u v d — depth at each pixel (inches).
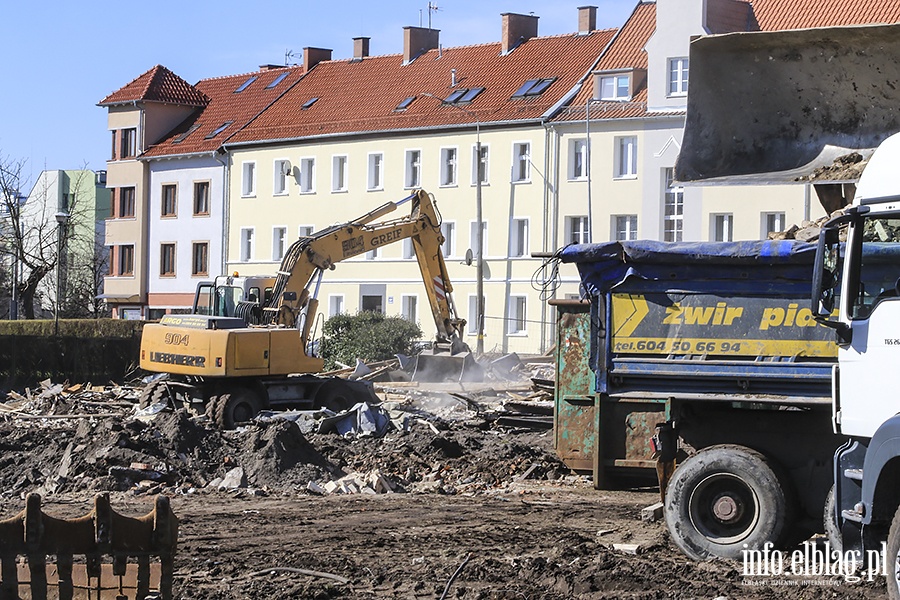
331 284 4259.4
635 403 887.1
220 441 1384.1
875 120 1007.6
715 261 861.2
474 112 3892.7
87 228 5949.8
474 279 3858.3
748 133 1047.6
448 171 3964.1
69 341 3006.9
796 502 837.8
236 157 4539.9
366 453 1485.0
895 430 665.0
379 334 3127.5
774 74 1034.1
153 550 585.0
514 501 1206.9
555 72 3890.3
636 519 1075.3
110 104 4911.4
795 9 3319.4
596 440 892.6
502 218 3799.2
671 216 3427.7
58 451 1365.7
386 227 2181.3
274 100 4643.2
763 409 855.1
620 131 3516.2
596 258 887.7
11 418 1947.6
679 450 876.0
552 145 3673.7
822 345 839.1
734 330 860.0
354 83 4456.2
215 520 1067.3
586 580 767.7
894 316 708.0
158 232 4800.7
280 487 1285.7
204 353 1828.2
